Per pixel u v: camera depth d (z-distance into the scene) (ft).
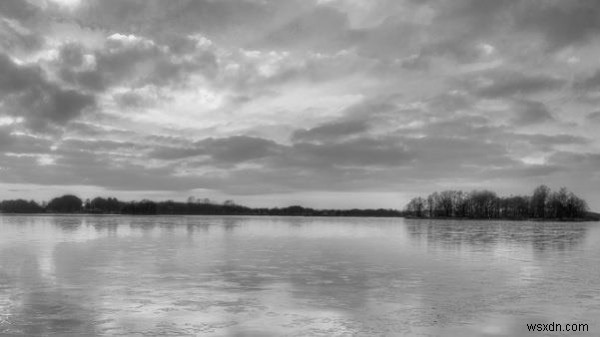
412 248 156.25
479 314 61.05
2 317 59.00
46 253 129.59
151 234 221.46
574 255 133.39
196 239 189.26
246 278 88.33
